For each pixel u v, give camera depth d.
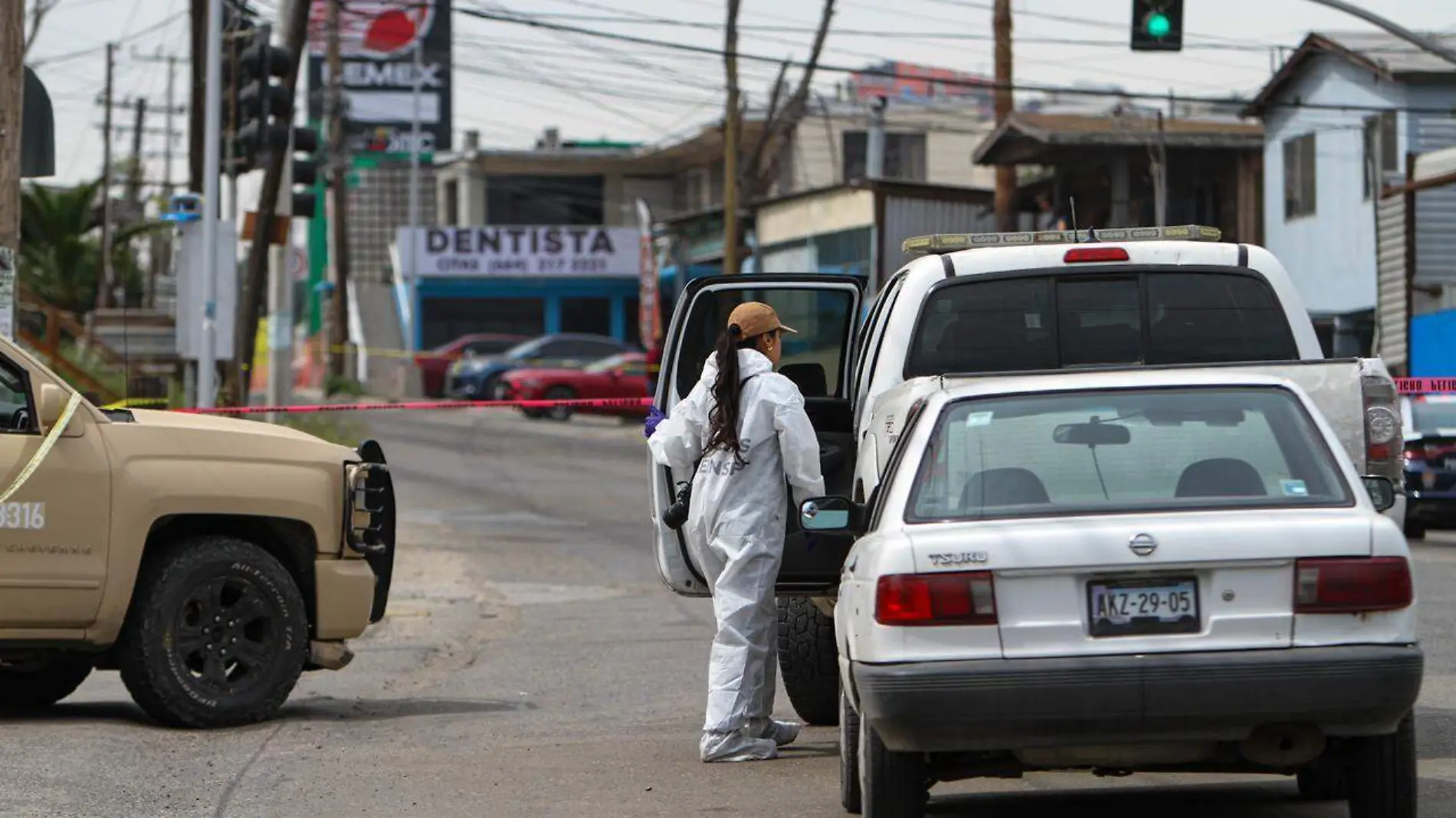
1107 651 15.97
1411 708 16.31
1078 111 135.25
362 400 128.75
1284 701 15.77
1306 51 96.31
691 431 23.14
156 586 25.41
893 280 24.61
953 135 154.25
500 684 32.19
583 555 56.50
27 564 24.42
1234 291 23.19
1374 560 16.08
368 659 36.28
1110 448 17.14
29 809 19.67
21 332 68.62
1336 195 96.06
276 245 67.44
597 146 178.50
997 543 16.14
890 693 15.99
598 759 23.14
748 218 126.56
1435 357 85.00
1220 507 16.52
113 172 163.88
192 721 25.50
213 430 26.42
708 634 38.00
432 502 70.38
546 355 119.56
